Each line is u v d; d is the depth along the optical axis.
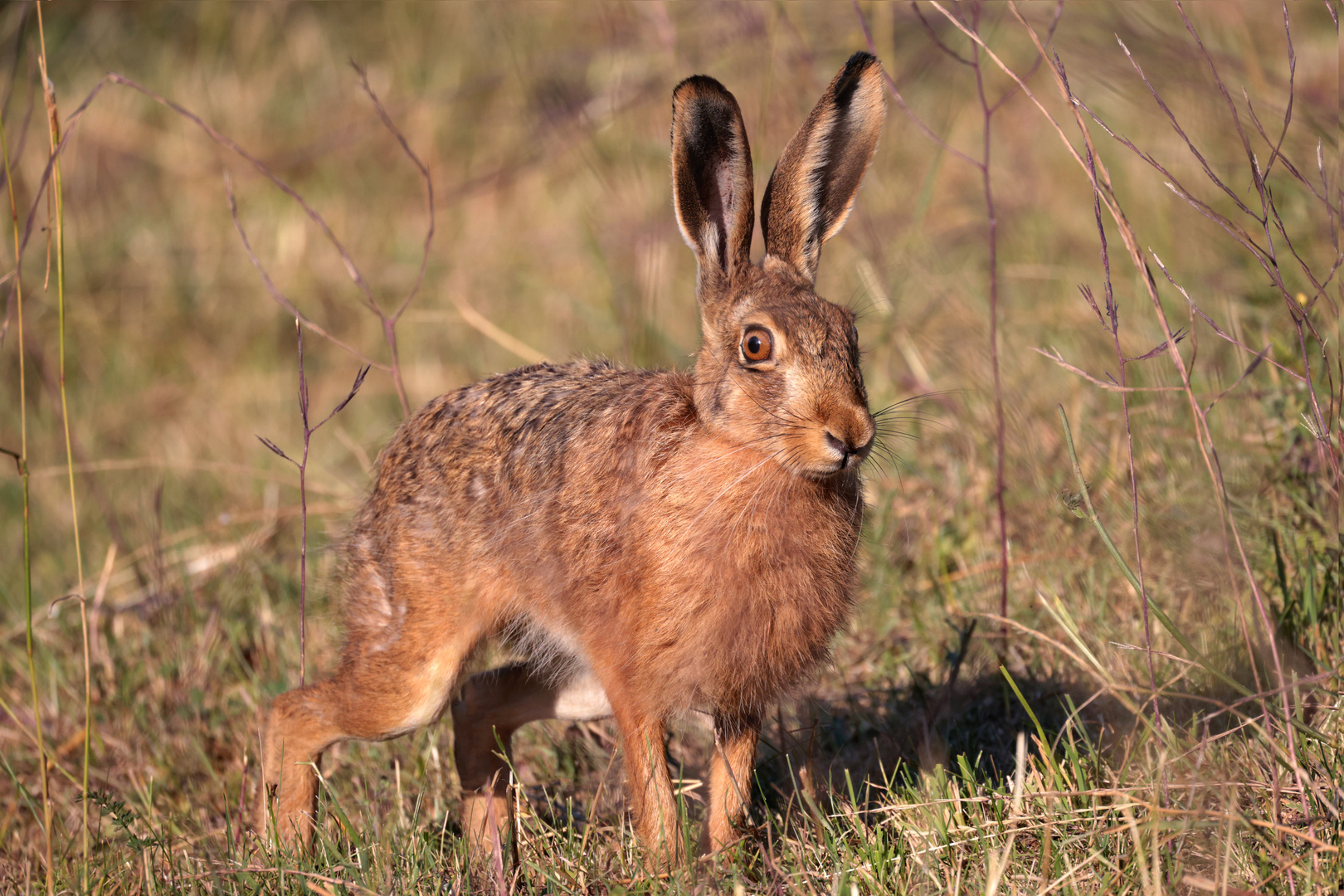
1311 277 7.59
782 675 7.41
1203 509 8.91
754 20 15.88
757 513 7.07
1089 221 13.97
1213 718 7.41
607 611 7.31
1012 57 16.98
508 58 19.72
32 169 18.78
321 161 19.78
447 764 8.84
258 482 13.52
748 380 7.00
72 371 16.59
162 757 9.43
